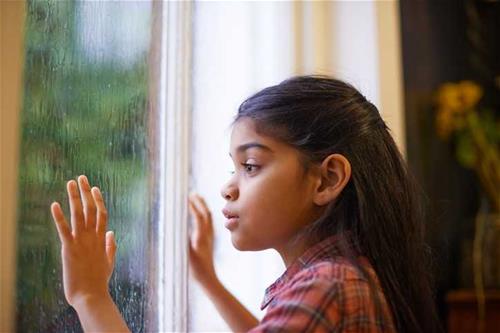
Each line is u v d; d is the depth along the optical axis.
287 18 1.27
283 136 0.73
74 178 0.83
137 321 0.88
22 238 0.77
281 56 1.25
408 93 1.67
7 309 0.72
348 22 1.38
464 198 1.70
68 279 0.70
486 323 1.59
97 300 0.70
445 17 1.76
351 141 0.75
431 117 1.71
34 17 0.80
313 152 0.73
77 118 0.85
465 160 1.68
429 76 1.71
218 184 1.11
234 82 1.17
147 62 0.94
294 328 0.61
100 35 0.90
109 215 0.88
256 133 0.74
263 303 0.78
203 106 1.11
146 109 0.93
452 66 1.75
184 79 0.94
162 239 0.90
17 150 0.73
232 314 0.96
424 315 0.79
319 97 0.76
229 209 0.75
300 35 1.32
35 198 0.78
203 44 1.12
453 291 1.62
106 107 0.89
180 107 0.93
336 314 0.63
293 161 0.73
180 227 0.90
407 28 1.69
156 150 0.92
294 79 0.78
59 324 0.79
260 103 0.75
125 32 0.94
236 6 1.20
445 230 1.65
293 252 0.74
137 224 0.90
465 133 1.69
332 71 1.32
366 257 0.73
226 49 1.17
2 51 0.72
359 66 1.36
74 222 0.71
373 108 0.81
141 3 0.96
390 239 0.76
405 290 0.77
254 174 0.74
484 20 1.81
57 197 0.81
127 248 0.89
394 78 1.41
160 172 0.92
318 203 0.72
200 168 1.09
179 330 0.88
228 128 0.97
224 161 1.12
